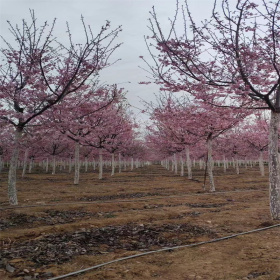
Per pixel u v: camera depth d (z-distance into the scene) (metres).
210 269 4.42
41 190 15.07
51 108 9.73
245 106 8.60
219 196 13.00
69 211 9.61
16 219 8.34
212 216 8.61
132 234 6.80
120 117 21.98
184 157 34.09
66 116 10.52
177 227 7.36
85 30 8.97
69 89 10.45
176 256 5.12
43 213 9.07
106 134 20.80
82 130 17.72
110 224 7.80
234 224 7.57
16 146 10.43
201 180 20.91
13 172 10.37
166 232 6.90
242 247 5.54
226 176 25.45
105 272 4.35
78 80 10.19
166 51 7.22
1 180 21.61
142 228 7.32
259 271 4.24
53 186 17.25
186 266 4.59
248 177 23.80
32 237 6.57
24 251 5.46
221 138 25.91
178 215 9.04
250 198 12.56
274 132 7.91
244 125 23.69
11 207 9.70
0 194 13.49
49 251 5.47
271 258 4.75
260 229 6.78
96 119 17.84
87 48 9.19
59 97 9.30
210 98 8.05
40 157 34.25
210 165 15.12
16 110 10.18
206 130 14.35
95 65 9.62
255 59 7.07
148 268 4.51
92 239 6.38
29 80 9.12
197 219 8.21
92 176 27.28
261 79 6.95
